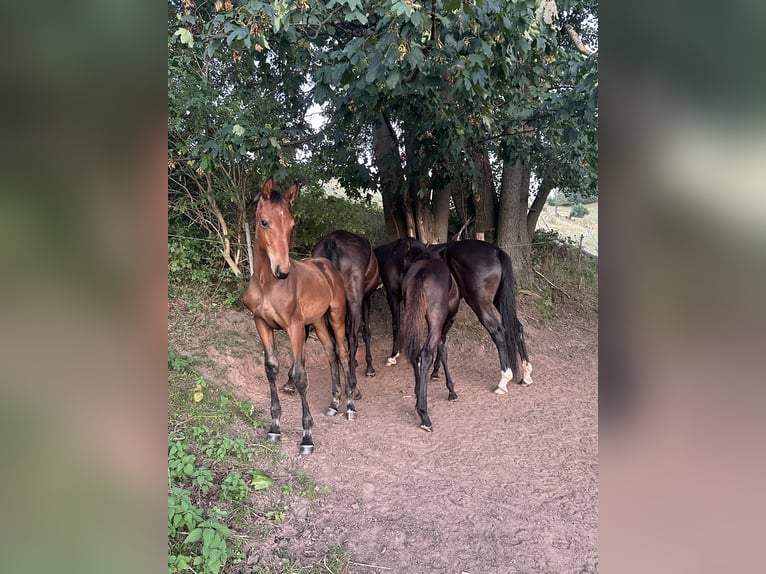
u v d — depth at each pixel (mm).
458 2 2623
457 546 2502
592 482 3166
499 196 8195
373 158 6930
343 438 3730
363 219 8383
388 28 2994
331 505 2814
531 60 4406
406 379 5414
